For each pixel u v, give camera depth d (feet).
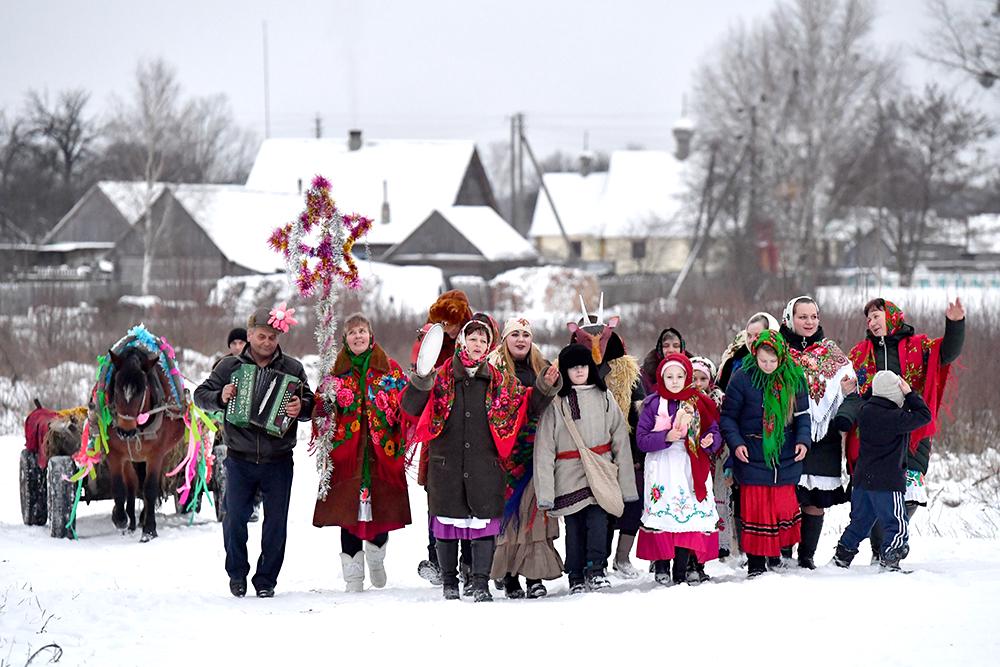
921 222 446.19
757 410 69.00
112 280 459.32
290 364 72.59
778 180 373.20
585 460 67.56
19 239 618.85
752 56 397.39
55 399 173.06
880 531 74.23
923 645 51.16
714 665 49.85
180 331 226.17
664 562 68.95
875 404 69.36
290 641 55.77
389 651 53.67
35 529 101.96
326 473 71.67
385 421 71.92
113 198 511.40
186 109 467.93
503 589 73.51
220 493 104.78
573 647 53.16
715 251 391.65
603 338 73.05
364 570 75.92
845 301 188.14
